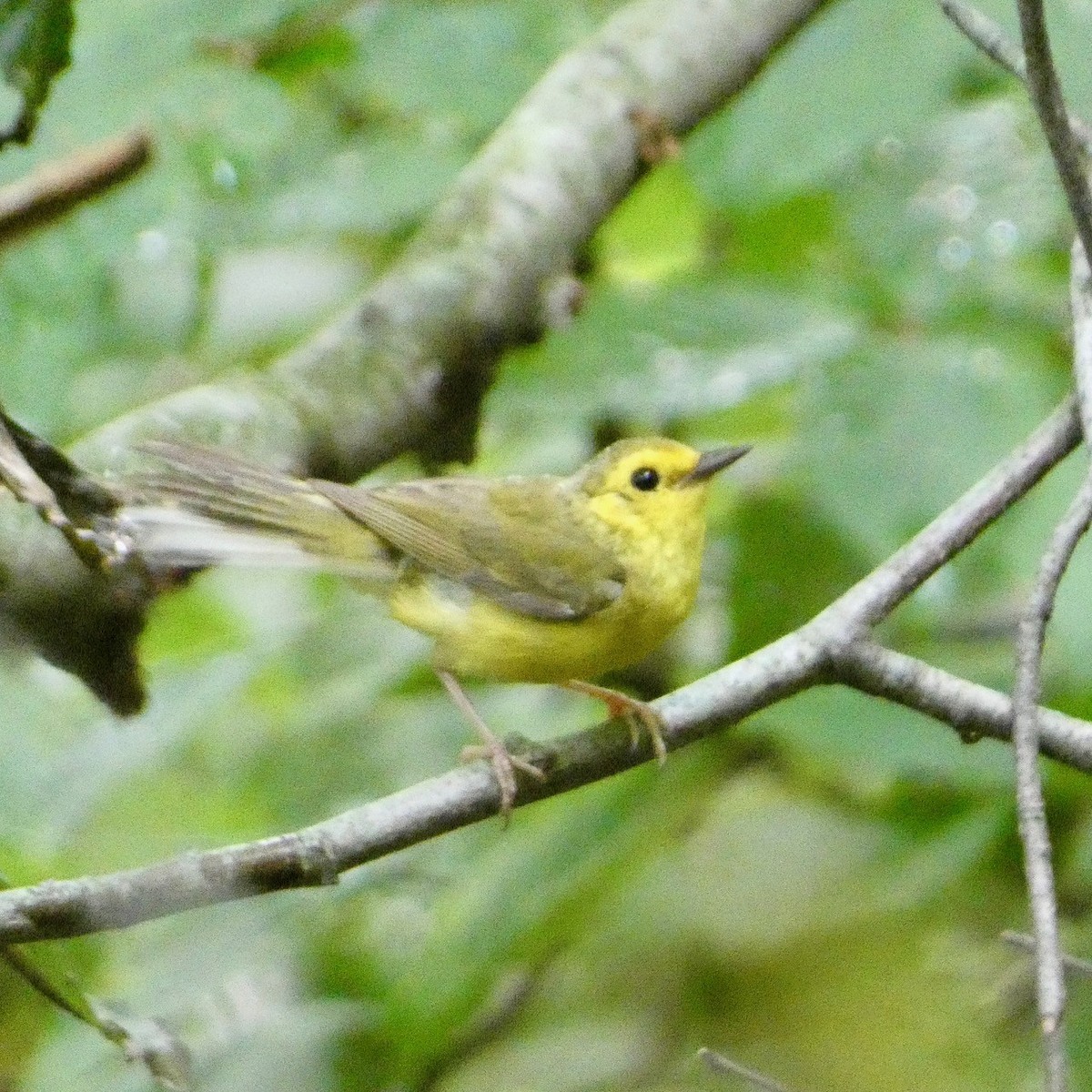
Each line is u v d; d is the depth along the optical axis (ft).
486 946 35.42
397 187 40.47
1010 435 35.09
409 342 33.91
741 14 39.14
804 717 34.99
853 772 39.42
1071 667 34.55
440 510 32.01
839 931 38.52
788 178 34.88
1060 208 40.34
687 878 39.27
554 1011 40.55
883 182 41.06
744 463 42.88
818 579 37.63
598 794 37.27
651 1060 39.24
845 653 27.55
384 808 25.79
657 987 39.50
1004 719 27.35
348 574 31.94
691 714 27.81
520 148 37.06
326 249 48.06
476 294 34.73
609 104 37.70
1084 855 35.22
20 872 38.45
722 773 39.73
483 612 31.96
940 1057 37.47
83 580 28.60
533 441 45.93
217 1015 39.70
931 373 35.99
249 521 30.25
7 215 22.22
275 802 42.45
